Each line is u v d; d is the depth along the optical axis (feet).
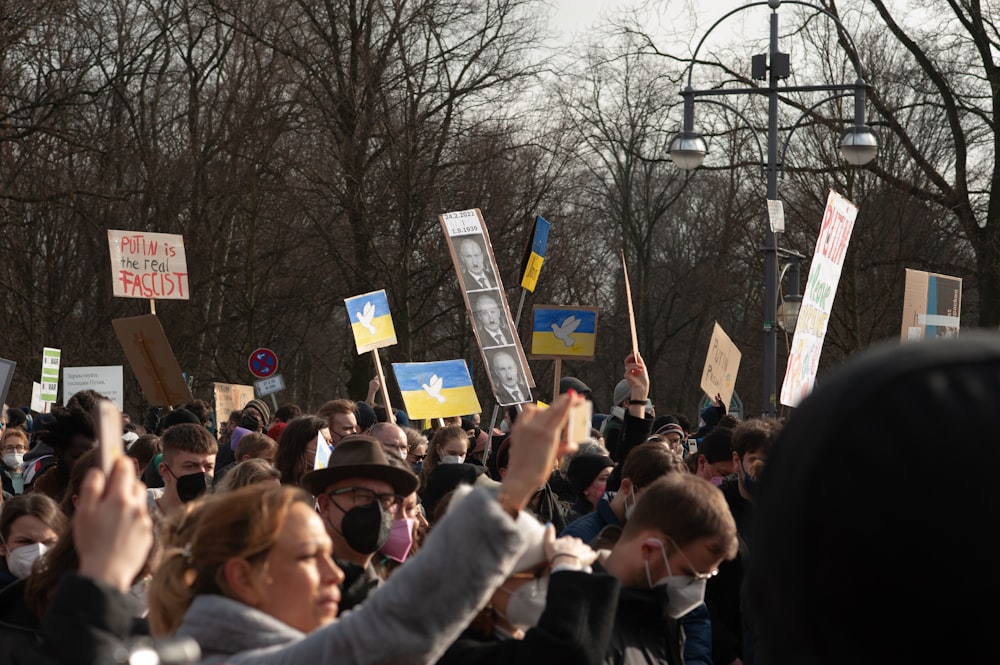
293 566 7.99
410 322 95.91
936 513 2.15
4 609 12.09
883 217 92.84
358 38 91.76
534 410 8.17
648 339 142.31
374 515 12.32
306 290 99.55
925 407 2.18
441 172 93.20
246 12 96.73
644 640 11.63
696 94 56.13
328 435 20.45
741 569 16.65
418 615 7.63
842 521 2.19
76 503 16.71
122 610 6.07
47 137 93.71
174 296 50.03
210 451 18.17
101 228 101.30
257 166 96.94
